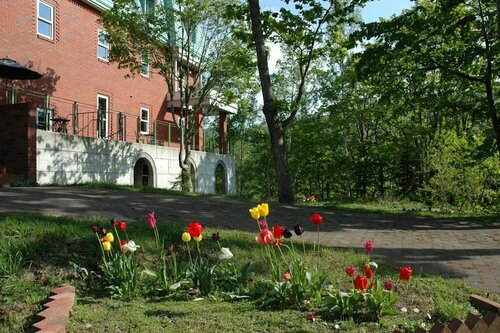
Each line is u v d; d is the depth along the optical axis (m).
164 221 8.85
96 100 22.69
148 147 22.12
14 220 6.24
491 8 16.72
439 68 17.81
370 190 36.62
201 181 27.19
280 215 12.30
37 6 19.11
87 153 17.88
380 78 18.69
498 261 7.64
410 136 29.22
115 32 19.83
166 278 4.92
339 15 16.86
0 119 14.55
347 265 6.16
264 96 16.83
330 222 11.89
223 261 5.69
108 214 8.92
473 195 20.88
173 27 20.62
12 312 3.86
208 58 21.28
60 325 3.48
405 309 4.27
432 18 16.42
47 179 15.75
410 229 11.38
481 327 2.94
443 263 7.39
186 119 21.89
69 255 5.38
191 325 3.73
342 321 3.91
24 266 4.96
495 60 17.33
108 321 3.78
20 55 18.31
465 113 19.14
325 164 36.53
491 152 18.88
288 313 4.13
